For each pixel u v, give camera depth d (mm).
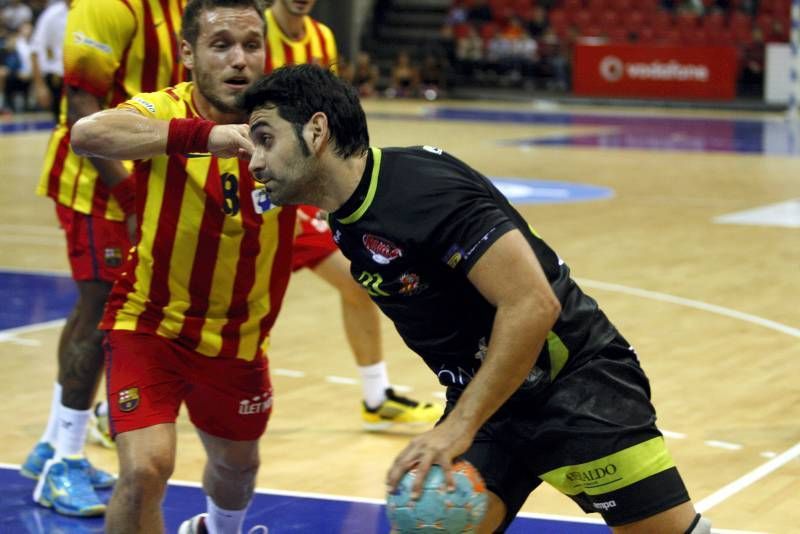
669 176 42875
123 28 13242
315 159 7918
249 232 10430
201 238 10336
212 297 10484
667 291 23906
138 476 9633
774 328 21031
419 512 7543
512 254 7773
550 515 12695
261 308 10797
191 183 10289
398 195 7980
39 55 34594
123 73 13523
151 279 10406
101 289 13406
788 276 25453
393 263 8141
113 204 13398
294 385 17922
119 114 9609
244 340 10703
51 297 23594
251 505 13016
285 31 15219
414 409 16047
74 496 13062
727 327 21078
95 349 13227
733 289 24172
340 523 12531
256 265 10586
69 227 13594
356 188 8047
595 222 32406
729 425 15805
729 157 49125
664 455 8961
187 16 10133
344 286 15352
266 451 14961
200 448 15102
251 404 10891
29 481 13945
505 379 7781
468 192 7977
